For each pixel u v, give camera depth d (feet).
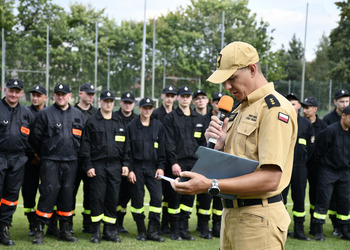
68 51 120.06
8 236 16.74
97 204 17.94
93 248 16.63
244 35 119.44
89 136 18.30
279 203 7.79
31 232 18.57
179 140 19.69
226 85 7.88
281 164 7.01
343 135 19.77
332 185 19.77
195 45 118.32
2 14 125.49
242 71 7.61
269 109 7.29
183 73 116.98
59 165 17.37
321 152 20.12
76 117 17.98
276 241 7.67
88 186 19.54
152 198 18.71
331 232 21.43
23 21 130.72
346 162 19.69
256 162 7.05
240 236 7.72
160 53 118.32
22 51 111.24
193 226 21.79
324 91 93.30
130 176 18.72
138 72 119.44
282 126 7.18
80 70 117.39
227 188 7.06
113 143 18.38
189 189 7.18
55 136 17.30
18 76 110.63
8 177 16.74
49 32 121.49
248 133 7.45
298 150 19.79
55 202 17.37
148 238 18.57
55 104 17.75
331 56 118.32
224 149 8.13
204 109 22.07
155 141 19.15
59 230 17.97
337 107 23.91
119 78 119.75
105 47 120.98
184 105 19.95
